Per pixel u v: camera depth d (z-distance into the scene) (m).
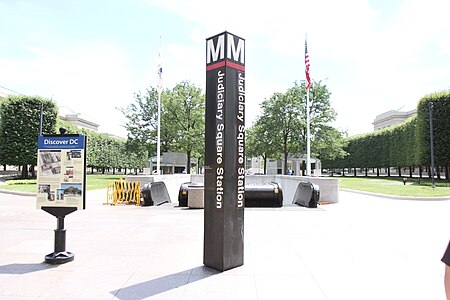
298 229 8.61
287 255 6.08
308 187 14.11
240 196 5.46
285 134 38.53
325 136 37.41
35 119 32.12
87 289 4.39
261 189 13.82
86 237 7.57
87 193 20.02
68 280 4.73
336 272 5.14
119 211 12.08
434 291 4.39
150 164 40.50
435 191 19.70
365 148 50.28
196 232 8.16
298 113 38.09
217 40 5.52
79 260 5.71
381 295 4.25
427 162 30.06
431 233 8.12
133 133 43.91
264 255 6.07
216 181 5.32
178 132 39.97
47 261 5.52
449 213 11.73
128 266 5.39
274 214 11.34
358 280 4.79
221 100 5.38
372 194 19.00
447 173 32.69
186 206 13.83
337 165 56.12
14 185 24.20
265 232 8.20
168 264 5.51
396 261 5.73
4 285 4.53
